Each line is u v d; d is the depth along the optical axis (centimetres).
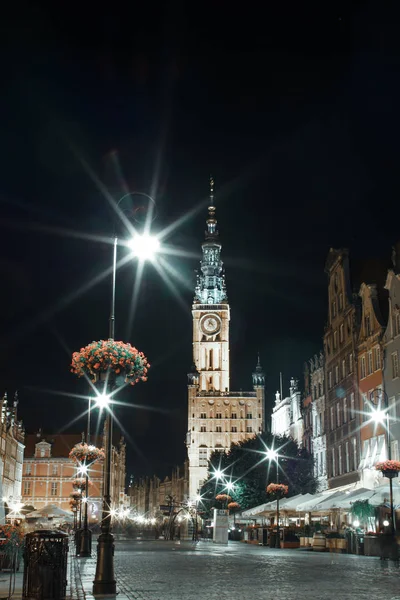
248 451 10400
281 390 12975
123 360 2345
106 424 2212
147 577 2539
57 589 1755
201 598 1806
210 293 19350
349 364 7169
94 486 13700
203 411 17862
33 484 13725
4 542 2552
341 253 7619
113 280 2483
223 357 18750
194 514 12062
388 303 6525
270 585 2183
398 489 4284
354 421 6900
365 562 3453
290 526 6956
